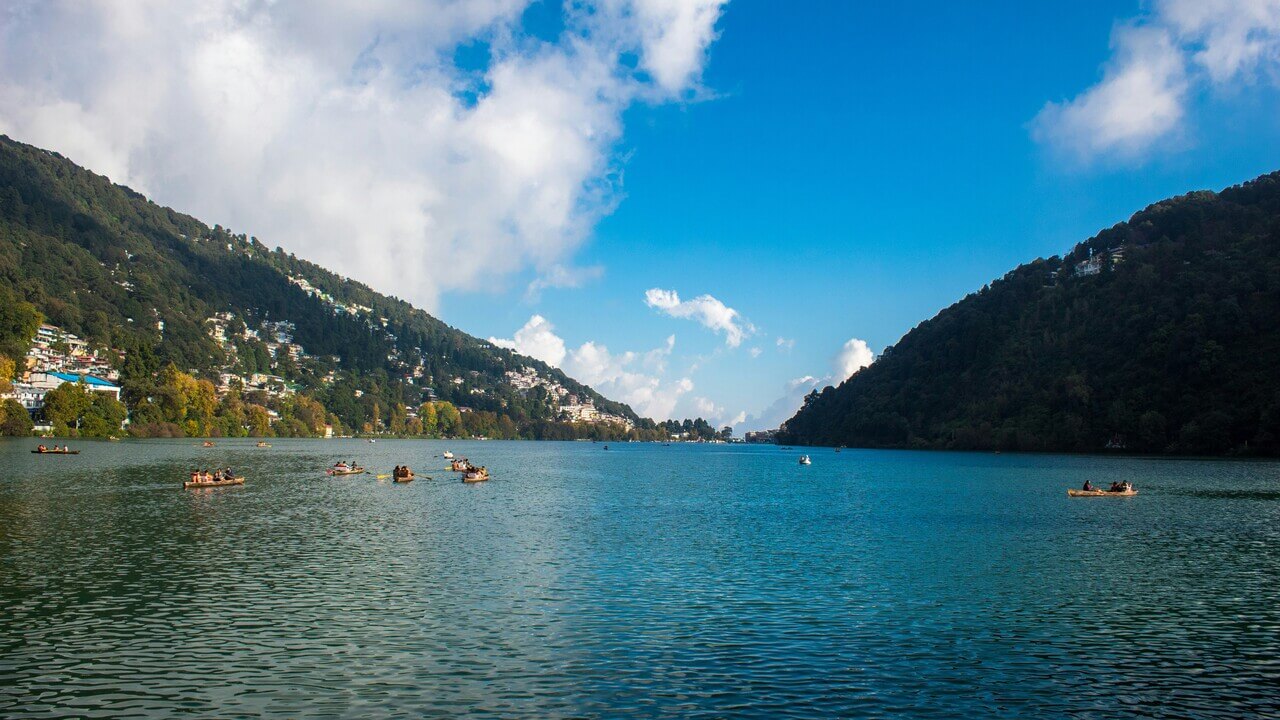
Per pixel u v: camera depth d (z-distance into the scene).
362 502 69.12
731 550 45.75
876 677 24.03
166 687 22.33
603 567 40.09
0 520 52.53
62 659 24.55
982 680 23.92
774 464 165.88
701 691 22.64
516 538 49.44
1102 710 21.78
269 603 31.64
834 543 48.69
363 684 22.75
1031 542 49.66
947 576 38.62
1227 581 37.94
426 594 33.53
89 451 132.12
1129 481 101.56
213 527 51.59
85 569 37.41
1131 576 38.97
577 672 24.02
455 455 188.88
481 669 24.17
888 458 187.25
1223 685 23.77
